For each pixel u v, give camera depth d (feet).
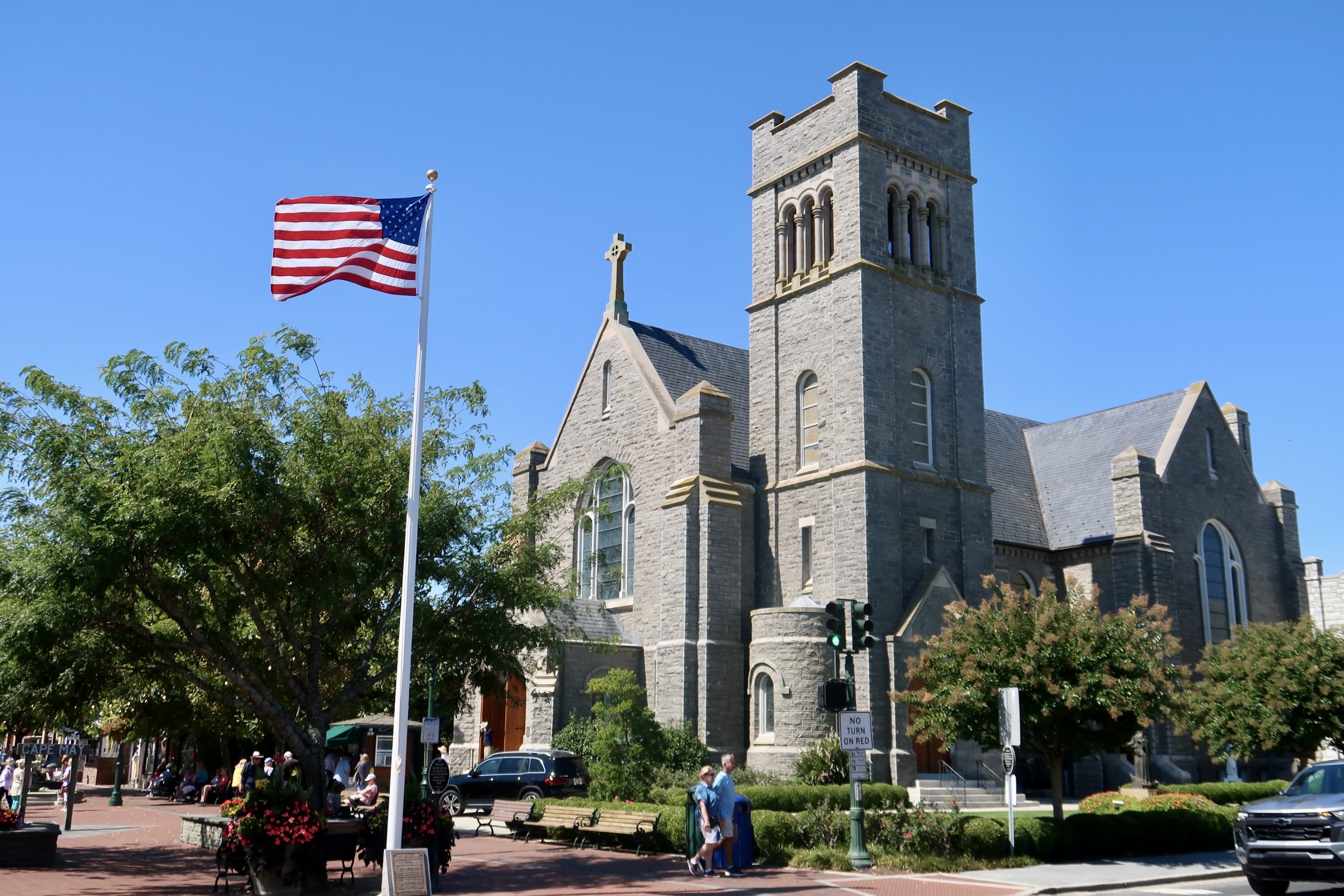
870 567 129.18
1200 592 160.15
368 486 72.79
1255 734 102.94
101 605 65.46
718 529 134.72
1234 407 185.26
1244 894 65.77
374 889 65.05
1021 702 84.23
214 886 63.62
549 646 82.48
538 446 169.89
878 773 122.11
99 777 236.63
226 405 70.13
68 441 65.62
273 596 70.64
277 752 132.05
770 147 157.07
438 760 94.22
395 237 65.36
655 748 113.19
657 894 62.08
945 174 152.35
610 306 160.56
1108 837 82.94
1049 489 174.70
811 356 143.84
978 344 150.00
